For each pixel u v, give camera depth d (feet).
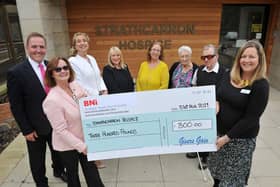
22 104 6.68
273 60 19.58
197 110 6.35
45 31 15.01
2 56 21.75
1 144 11.60
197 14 18.26
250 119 5.79
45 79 5.96
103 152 6.47
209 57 8.31
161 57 10.15
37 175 7.77
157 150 6.60
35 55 6.64
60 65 5.75
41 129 7.02
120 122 6.35
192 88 6.24
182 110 6.35
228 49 19.86
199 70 8.95
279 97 17.49
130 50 18.89
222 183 6.78
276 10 18.54
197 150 6.57
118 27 18.26
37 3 14.19
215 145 6.48
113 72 9.56
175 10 18.03
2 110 14.12
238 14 18.99
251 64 5.57
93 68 8.83
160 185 8.49
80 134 6.30
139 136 6.48
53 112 5.70
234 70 6.01
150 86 9.96
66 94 5.98
